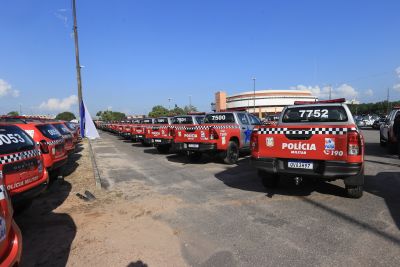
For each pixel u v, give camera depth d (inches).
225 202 242.5
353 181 227.1
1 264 101.0
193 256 154.6
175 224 198.5
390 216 201.2
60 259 156.4
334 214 207.8
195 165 423.8
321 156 219.6
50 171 313.4
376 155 471.8
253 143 250.8
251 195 261.0
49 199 264.5
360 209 216.4
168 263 148.5
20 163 201.2
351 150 208.5
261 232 181.0
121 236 182.2
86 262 152.6
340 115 252.7
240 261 147.3
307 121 266.5
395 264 140.7
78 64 892.6
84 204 248.5
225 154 414.6
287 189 277.3
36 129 301.9
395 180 299.9
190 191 280.2
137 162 476.4
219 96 3818.9
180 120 556.7
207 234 180.7
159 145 585.0
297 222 195.3
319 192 264.1
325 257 148.7
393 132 462.6
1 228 103.8
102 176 363.9
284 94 3838.6
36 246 172.4
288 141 232.8
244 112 460.8
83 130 853.8
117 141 958.4
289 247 160.6
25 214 226.5
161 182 322.3
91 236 183.8
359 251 153.9
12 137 204.5
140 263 149.5
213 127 401.4
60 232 191.3
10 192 190.5
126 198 262.8
